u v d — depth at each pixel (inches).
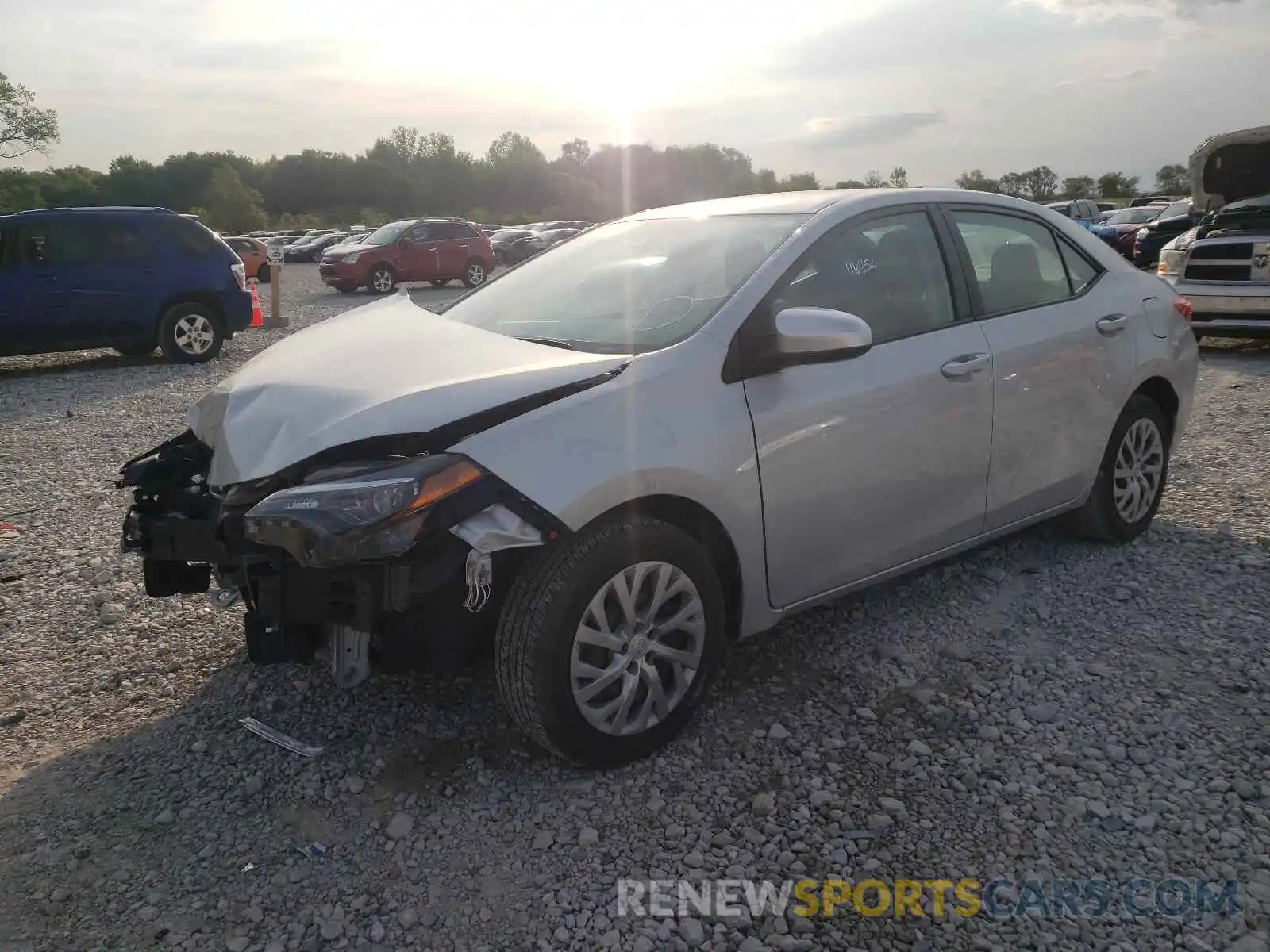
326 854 107.1
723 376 122.9
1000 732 125.1
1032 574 173.5
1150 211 1131.3
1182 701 130.7
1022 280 163.8
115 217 462.3
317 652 116.0
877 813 110.3
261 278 1091.3
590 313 140.0
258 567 112.5
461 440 108.0
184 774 123.3
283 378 126.5
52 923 98.3
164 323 475.2
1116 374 172.1
